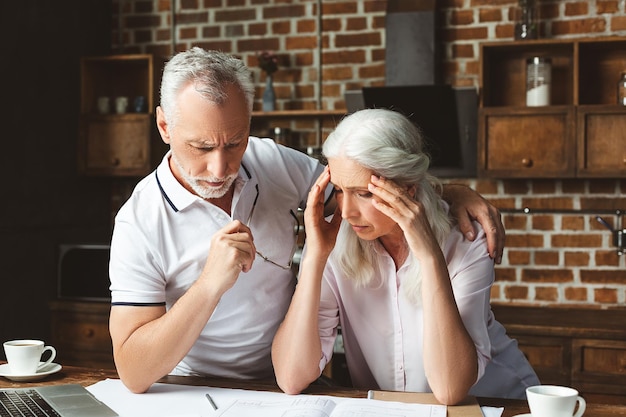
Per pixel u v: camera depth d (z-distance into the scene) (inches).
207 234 71.2
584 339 125.6
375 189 63.6
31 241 146.6
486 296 69.6
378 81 155.3
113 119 155.9
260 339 74.9
